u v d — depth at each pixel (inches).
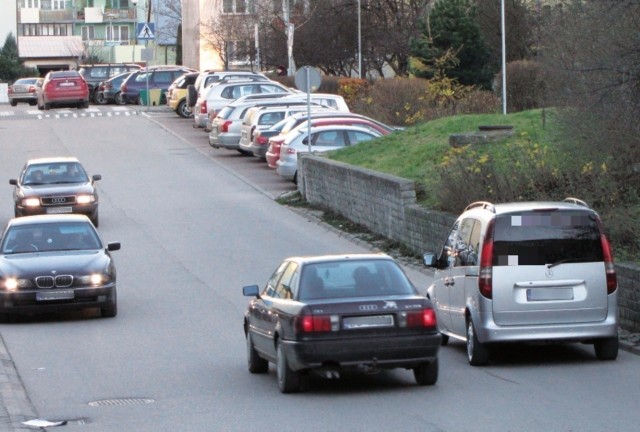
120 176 2898.6
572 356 1115.9
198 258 1878.7
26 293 1400.1
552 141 1769.2
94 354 1196.5
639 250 1301.7
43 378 1069.8
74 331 1353.3
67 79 4707.2
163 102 4849.9
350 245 1973.4
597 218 1054.4
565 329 1043.9
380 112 3243.1
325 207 2315.5
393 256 1861.5
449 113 2997.0
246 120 3063.5
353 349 908.6
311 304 918.4
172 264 1830.7
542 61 1700.3
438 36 4156.0
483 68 4200.3
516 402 889.5
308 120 2502.5
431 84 3331.7
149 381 1039.0
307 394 955.3
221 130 3181.6
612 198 1449.3
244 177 2807.6
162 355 1178.0
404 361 921.5
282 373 951.0
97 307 1424.7
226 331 1317.7
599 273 1047.6
